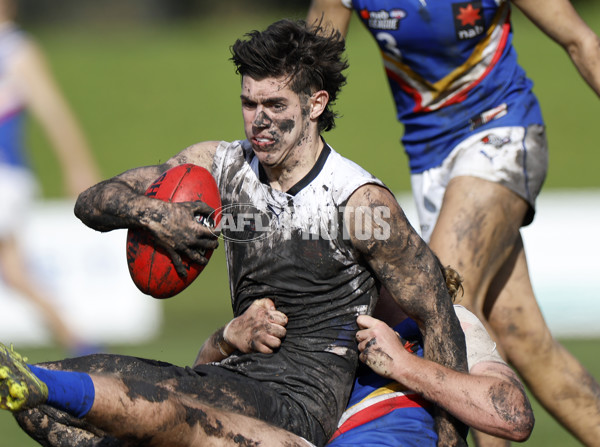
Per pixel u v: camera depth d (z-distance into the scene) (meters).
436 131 18.28
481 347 14.06
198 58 86.81
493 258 17.30
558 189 62.09
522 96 18.05
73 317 37.16
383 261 13.04
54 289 37.12
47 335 36.88
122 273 37.62
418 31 17.58
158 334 36.34
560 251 37.19
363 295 13.48
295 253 13.26
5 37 29.92
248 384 13.16
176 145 71.62
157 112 76.75
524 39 86.12
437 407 13.52
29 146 69.19
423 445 13.18
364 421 13.35
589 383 18.38
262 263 13.45
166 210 12.52
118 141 72.12
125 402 11.45
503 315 18.28
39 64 29.98
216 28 101.56
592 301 36.94
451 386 12.96
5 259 29.89
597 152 67.25
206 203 13.07
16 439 22.56
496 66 17.91
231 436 12.15
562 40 17.27
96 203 12.96
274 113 12.98
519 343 18.31
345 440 13.11
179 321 38.62
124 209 12.68
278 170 13.32
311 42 13.11
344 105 75.00
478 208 17.12
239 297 14.03
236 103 78.00
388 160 66.19
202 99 78.56
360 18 18.28
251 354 13.68
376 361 13.19
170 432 11.74
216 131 73.50
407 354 13.23
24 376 10.80
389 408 13.45
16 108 29.78
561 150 67.75
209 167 14.08
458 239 16.92
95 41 96.81
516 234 17.72
